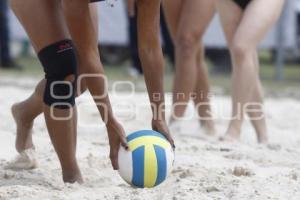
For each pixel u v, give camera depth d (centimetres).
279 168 1384
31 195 1085
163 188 1148
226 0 1714
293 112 2591
